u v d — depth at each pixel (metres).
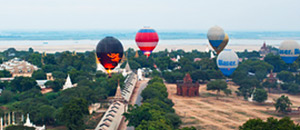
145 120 159.88
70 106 171.12
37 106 193.25
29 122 174.88
